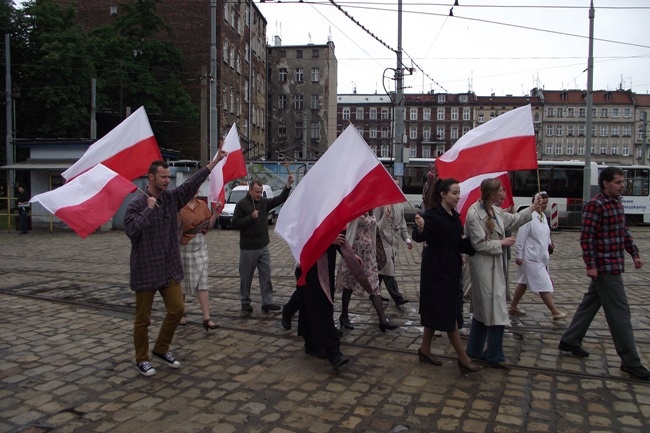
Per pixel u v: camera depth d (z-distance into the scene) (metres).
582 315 5.69
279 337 6.53
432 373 5.27
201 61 39.03
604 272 5.20
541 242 7.24
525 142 6.21
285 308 6.77
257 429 4.08
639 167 26.84
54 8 33.53
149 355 5.84
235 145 7.84
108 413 4.37
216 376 5.21
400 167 21.98
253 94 51.38
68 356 5.82
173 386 4.96
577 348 5.73
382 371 5.34
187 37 39.16
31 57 34.03
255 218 7.54
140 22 36.53
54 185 23.70
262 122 56.34
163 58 36.88
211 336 6.57
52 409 4.45
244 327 6.98
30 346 6.18
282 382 5.05
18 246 17.05
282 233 5.49
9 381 5.08
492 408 4.45
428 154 95.75
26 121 34.28
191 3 39.03
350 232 6.70
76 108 33.25
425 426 4.13
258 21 53.97
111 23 40.62
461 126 94.69
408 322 7.27
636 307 8.16
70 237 20.06
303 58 71.62
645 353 5.93
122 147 6.46
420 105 95.38
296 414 4.35
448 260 5.17
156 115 37.56
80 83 32.97
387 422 4.20
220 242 18.31
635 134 95.00
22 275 11.20
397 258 14.31
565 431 4.04
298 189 5.54
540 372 5.28
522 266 7.39
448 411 4.39
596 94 95.88
